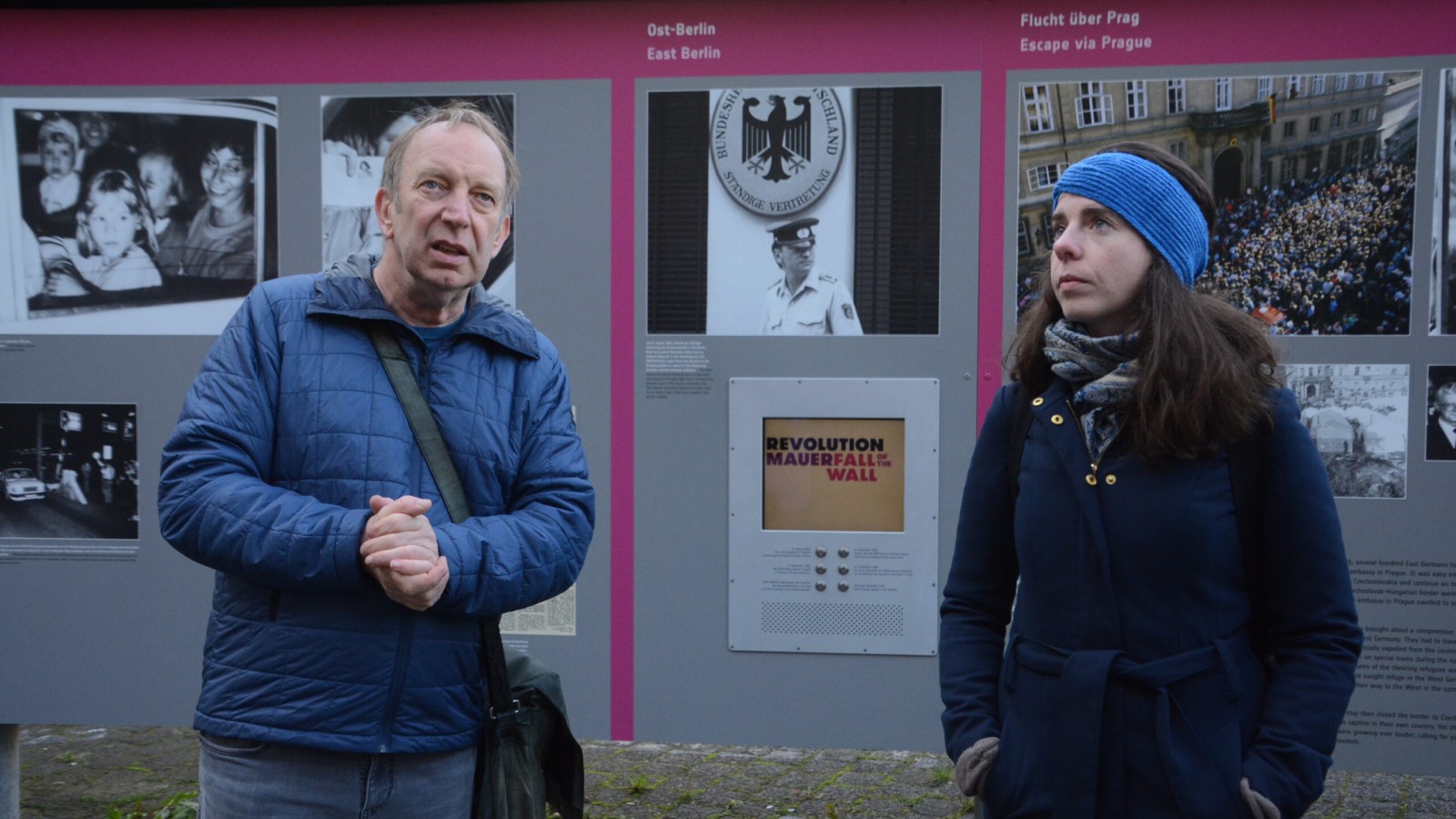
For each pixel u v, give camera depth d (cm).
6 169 281
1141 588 148
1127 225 154
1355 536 259
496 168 179
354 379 174
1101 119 262
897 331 270
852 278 270
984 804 166
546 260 277
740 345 274
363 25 278
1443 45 250
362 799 169
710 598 277
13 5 277
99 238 282
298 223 280
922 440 270
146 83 280
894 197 268
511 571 171
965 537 174
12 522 285
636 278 275
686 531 277
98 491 284
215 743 171
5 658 286
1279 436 148
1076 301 155
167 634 284
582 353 278
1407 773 258
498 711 178
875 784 382
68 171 281
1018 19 263
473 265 177
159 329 283
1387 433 257
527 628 281
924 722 272
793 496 274
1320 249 257
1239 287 261
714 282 274
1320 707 143
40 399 284
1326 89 255
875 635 273
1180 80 259
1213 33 258
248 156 280
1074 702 147
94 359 283
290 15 278
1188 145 260
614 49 273
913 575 271
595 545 279
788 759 412
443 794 176
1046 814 150
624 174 274
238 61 279
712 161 272
